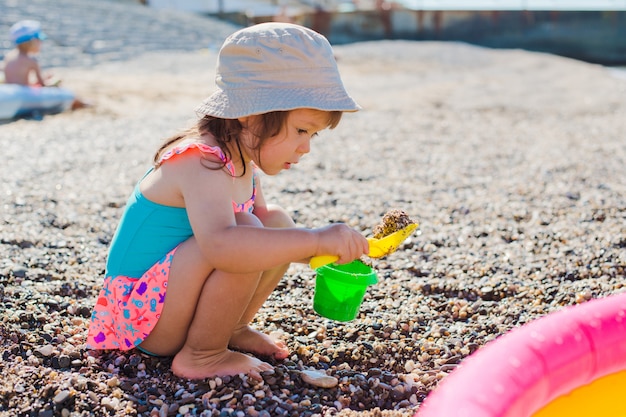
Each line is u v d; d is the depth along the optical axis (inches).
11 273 114.7
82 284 113.8
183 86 429.7
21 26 321.7
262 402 79.9
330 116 81.2
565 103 406.9
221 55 82.1
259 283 88.7
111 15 764.6
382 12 1161.4
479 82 540.4
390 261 130.9
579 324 68.5
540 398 62.9
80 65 523.8
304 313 107.3
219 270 79.8
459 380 59.7
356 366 92.0
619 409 70.6
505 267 128.1
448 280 121.5
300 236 77.8
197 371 84.0
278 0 1374.3
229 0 1280.8
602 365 67.9
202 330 82.9
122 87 403.9
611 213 165.2
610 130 308.0
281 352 91.8
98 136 254.4
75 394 79.4
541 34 1141.7
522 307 110.7
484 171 217.6
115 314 87.4
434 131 297.9
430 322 105.4
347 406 81.9
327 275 86.1
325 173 207.3
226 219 78.6
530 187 193.6
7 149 222.4
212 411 77.7
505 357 63.0
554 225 155.9
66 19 669.3
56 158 212.5
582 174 211.3
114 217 153.4
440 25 1160.2
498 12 1147.3
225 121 81.4
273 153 81.4
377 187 191.8
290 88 78.4
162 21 807.1
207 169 79.9
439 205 173.0
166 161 83.2
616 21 1107.9
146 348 88.6
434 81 544.7
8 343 92.0
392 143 262.7
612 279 121.4
